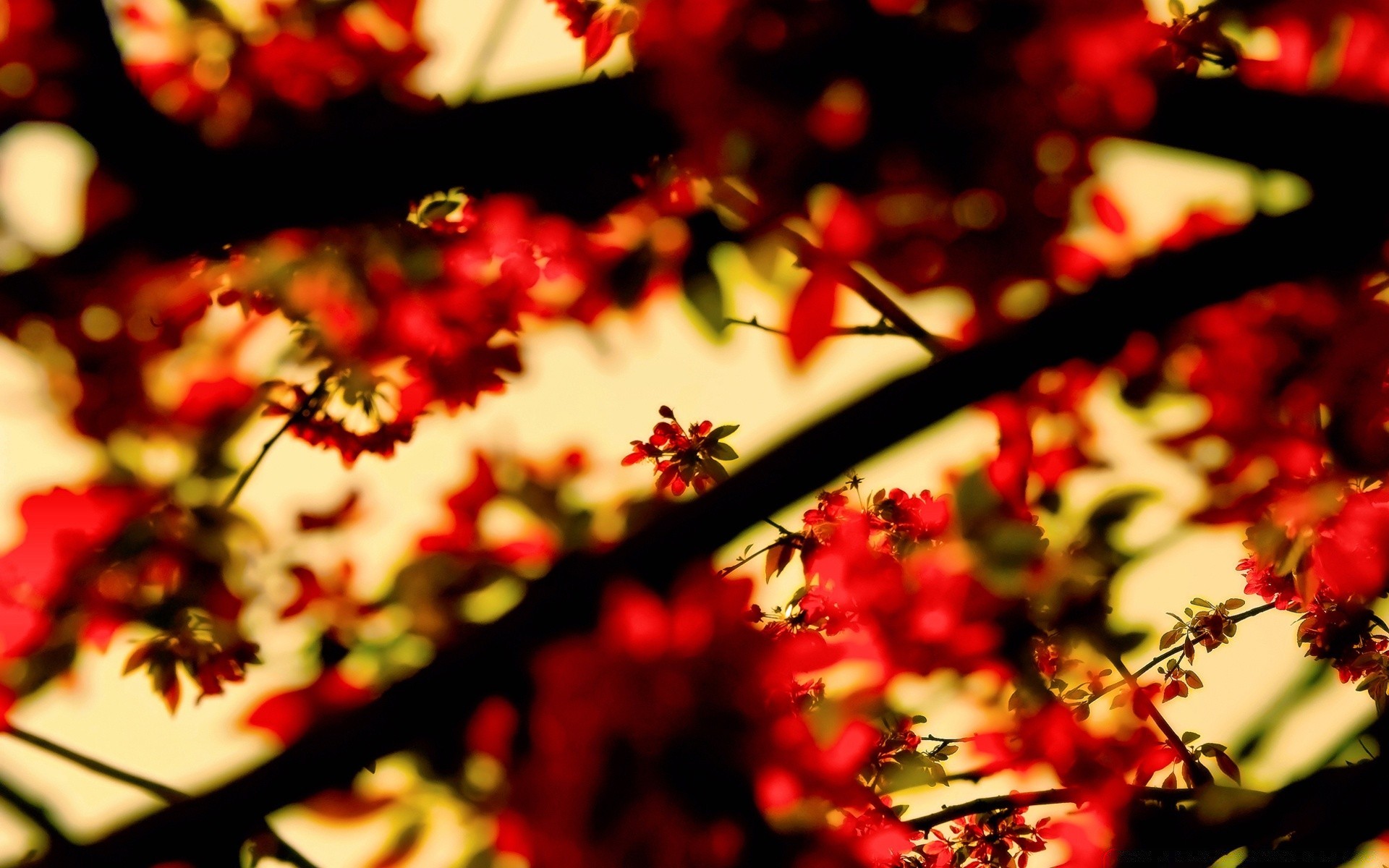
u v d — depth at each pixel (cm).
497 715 281
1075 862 298
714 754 282
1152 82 283
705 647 282
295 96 287
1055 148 284
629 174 285
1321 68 288
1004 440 294
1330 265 283
